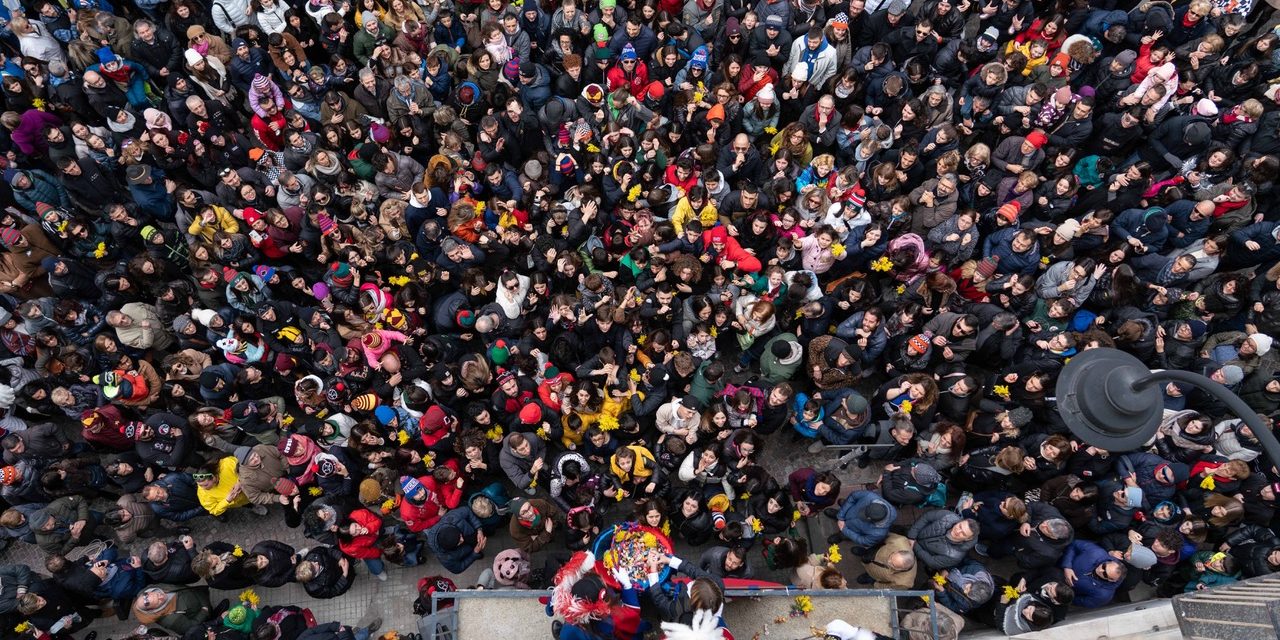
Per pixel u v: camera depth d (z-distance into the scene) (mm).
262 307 8711
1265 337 8383
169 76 10438
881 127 9906
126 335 8891
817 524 8828
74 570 7523
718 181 9500
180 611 7777
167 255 9523
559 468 7859
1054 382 8133
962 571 7660
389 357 8320
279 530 9055
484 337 9117
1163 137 10250
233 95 10875
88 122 10617
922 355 8594
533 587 7848
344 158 10266
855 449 8953
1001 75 9992
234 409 8352
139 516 8234
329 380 8859
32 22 10422
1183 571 8188
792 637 5887
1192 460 8352
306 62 10852
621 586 5844
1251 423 3621
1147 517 7957
